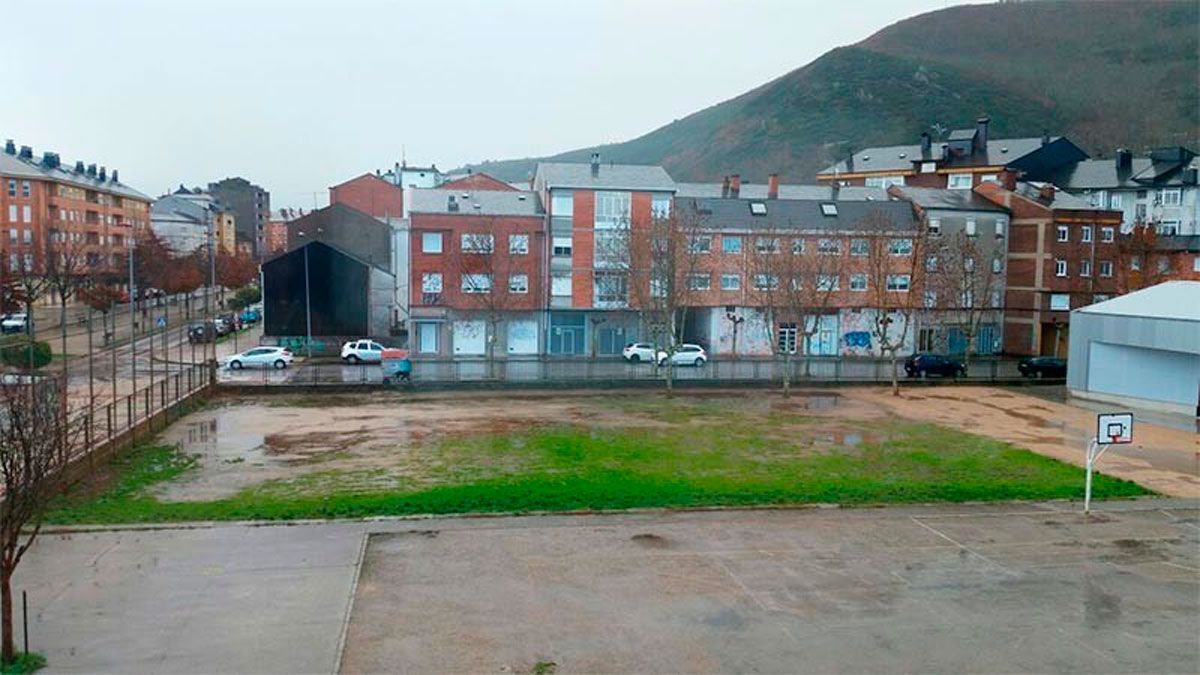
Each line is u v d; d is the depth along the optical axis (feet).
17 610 49.34
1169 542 65.98
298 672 42.45
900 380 161.58
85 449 82.74
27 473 42.88
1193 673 44.27
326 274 203.72
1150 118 502.38
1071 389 144.97
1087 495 73.97
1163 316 128.77
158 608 49.88
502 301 186.50
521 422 114.93
